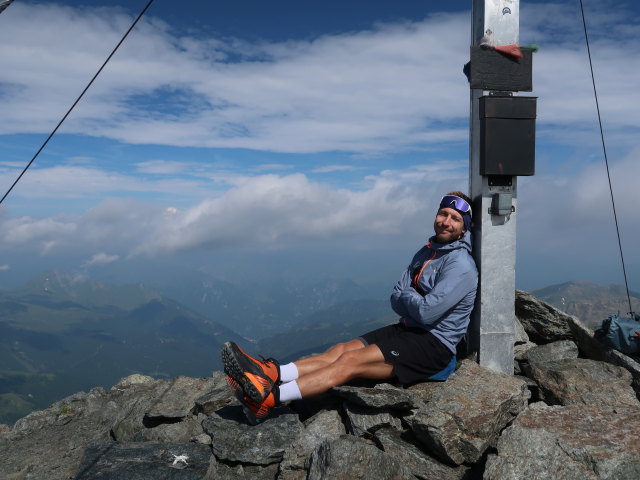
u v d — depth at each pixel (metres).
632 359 2.31
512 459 1.71
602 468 1.59
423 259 2.46
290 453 2.00
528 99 2.35
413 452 1.93
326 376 2.16
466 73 2.52
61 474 2.33
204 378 2.86
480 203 2.42
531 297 2.76
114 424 2.69
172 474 1.92
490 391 2.07
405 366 2.24
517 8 2.39
